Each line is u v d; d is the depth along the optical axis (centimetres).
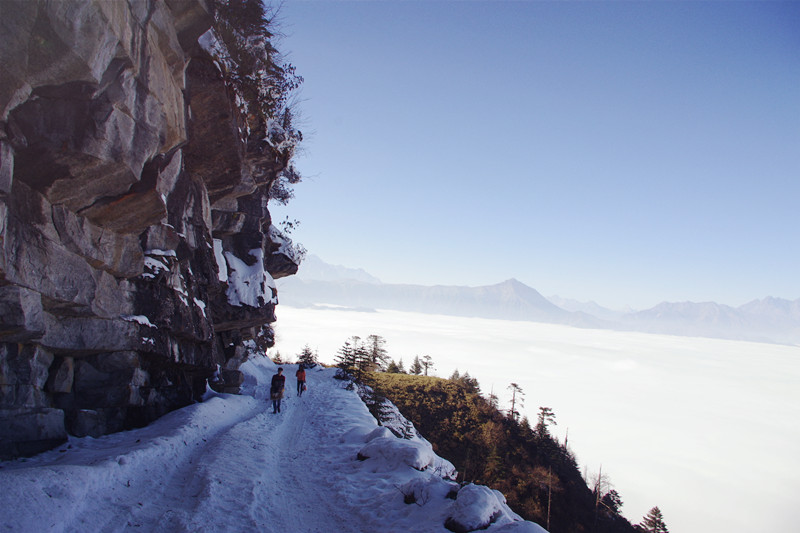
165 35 1057
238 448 1146
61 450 968
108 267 1135
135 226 1152
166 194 1445
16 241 812
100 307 1114
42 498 621
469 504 760
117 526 657
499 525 743
